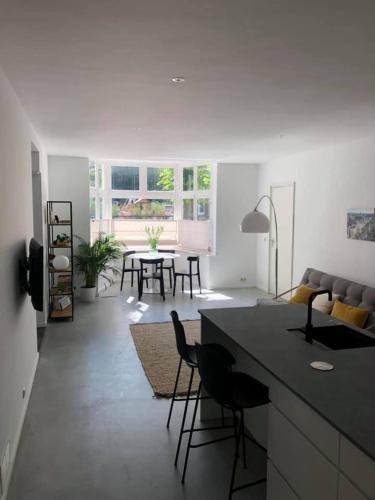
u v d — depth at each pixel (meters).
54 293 6.09
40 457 2.83
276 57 2.49
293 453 2.01
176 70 2.73
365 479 1.50
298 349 2.43
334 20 1.98
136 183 8.98
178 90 3.18
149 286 8.41
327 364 2.19
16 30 2.11
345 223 5.45
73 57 2.49
